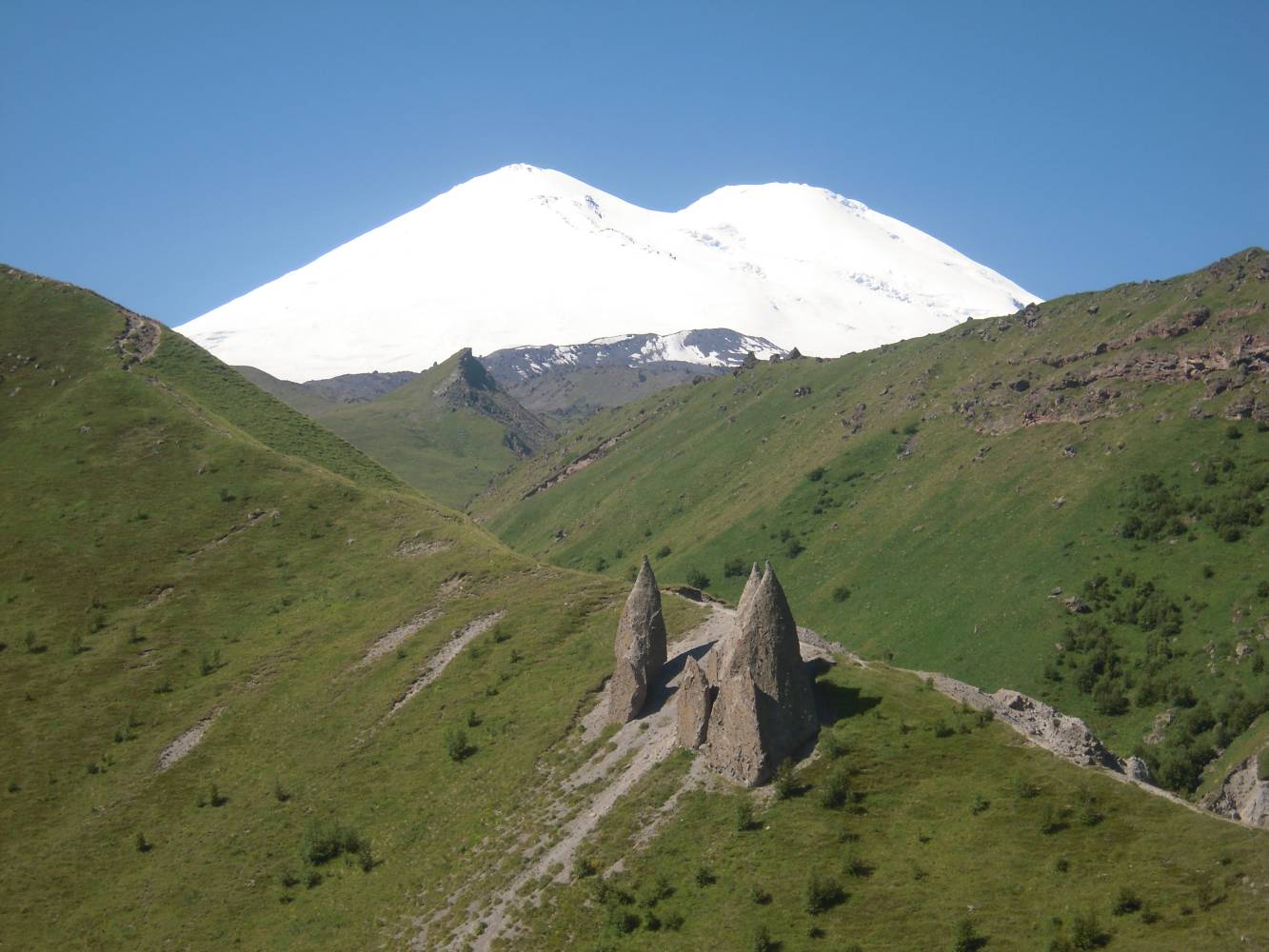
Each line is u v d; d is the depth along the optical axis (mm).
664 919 70000
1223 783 116312
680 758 82312
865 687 82938
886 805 72875
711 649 87188
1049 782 71688
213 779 110688
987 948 60469
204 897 93438
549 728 96438
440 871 85000
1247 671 143625
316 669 124375
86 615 142500
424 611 129875
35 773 115250
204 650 134625
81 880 99562
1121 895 60938
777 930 66062
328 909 86750
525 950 72188
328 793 102125
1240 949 55375
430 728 105812
